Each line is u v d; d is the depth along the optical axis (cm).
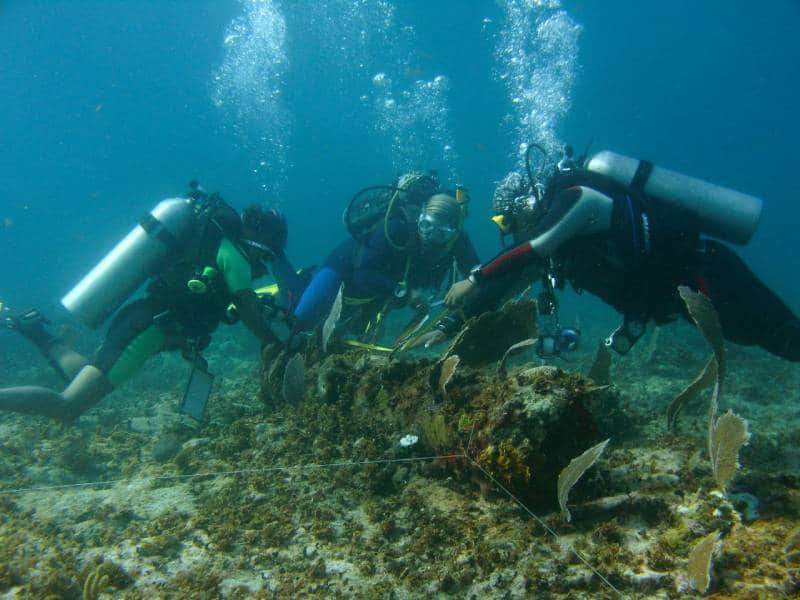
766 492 196
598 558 175
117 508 258
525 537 190
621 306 307
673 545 176
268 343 418
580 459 176
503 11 5184
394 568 186
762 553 165
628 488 218
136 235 397
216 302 404
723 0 5866
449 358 245
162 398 595
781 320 277
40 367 860
